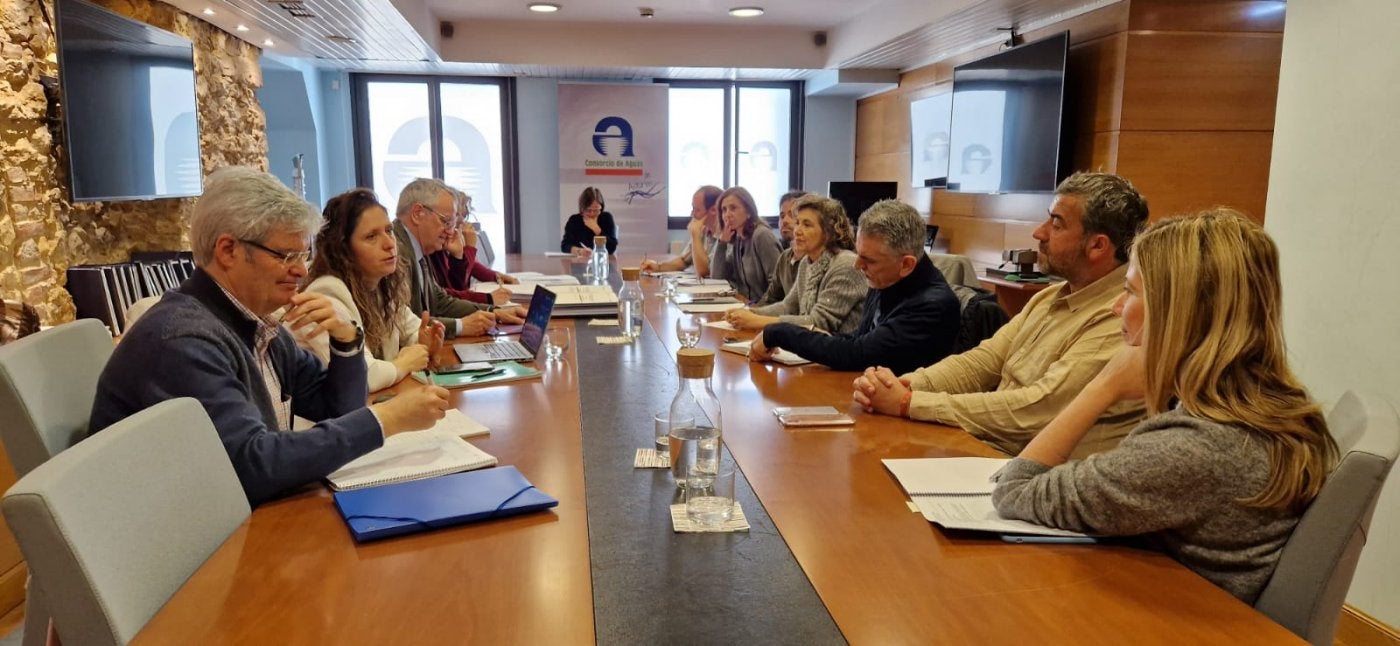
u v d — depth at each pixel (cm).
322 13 462
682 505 134
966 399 184
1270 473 107
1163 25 437
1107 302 187
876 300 267
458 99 798
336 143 770
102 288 329
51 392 146
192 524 113
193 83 438
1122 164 445
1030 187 512
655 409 192
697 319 324
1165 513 111
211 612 99
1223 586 110
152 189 393
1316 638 105
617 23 692
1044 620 98
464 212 403
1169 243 116
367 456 153
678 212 854
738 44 713
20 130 311
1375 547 232
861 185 730
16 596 249
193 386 133
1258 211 454
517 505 129
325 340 192
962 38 573
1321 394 245
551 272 507
